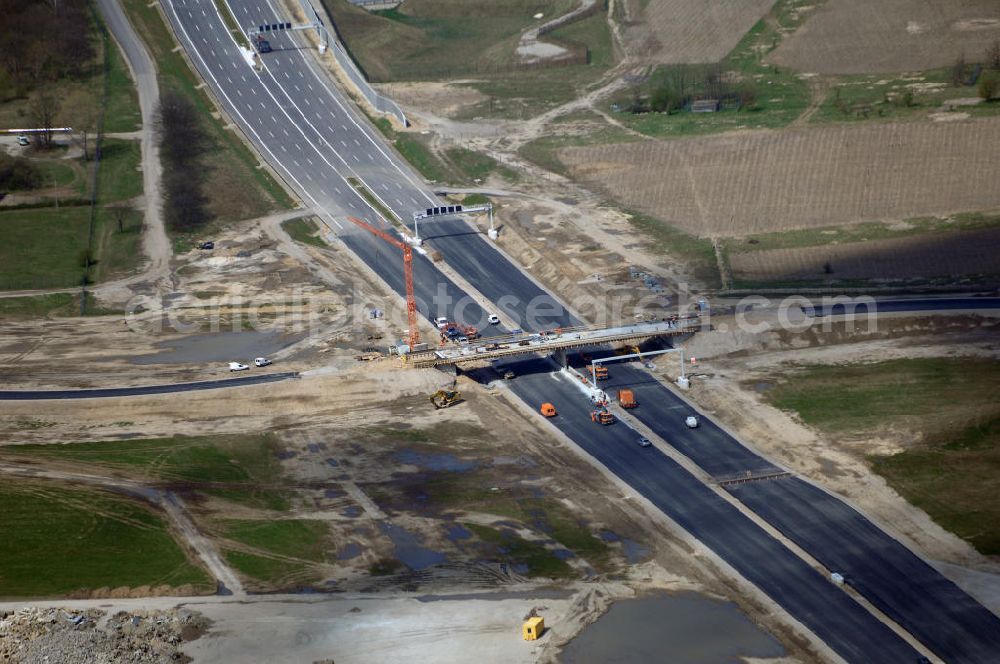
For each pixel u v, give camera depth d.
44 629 156.00
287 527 179.75
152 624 157.50
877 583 162.75
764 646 151.88
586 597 162.25
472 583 165.75
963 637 152.00
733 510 181.12
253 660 150.62
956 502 178.25
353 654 151.62
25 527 177.62
